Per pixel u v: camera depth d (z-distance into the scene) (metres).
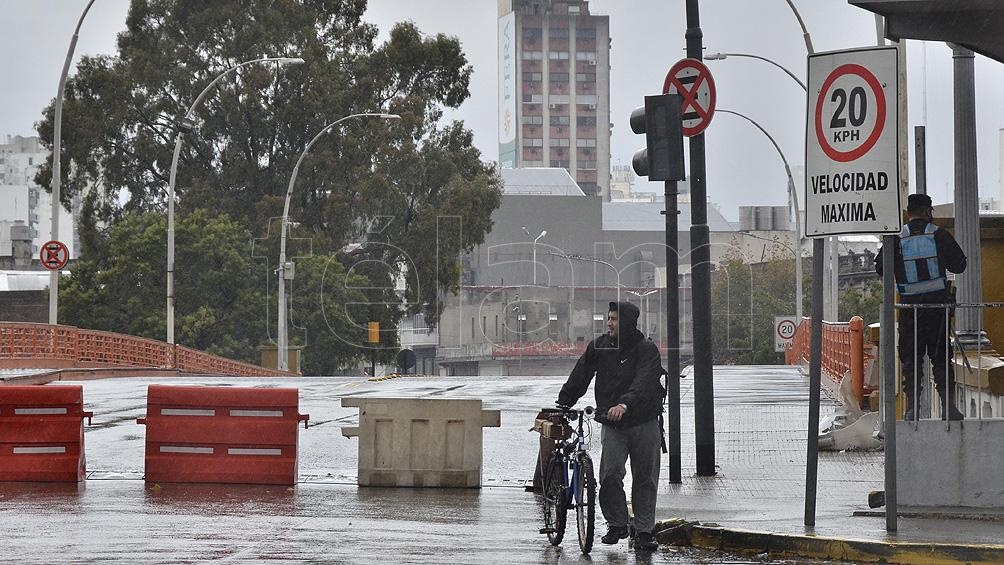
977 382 18.88
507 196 177.50
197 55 107.75
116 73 104.81
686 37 21.50
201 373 78.88
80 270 101.00
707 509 18.30
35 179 106.00
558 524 16.67
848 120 15.29
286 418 23.42
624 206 197.00
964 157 23.77
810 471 16.50
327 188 105.38
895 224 15.12
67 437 23.38
